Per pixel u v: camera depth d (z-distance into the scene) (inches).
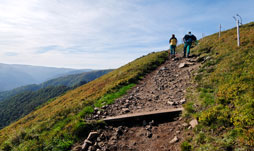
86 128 258.5
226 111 198.2
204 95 274.8
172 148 186.2
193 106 255.3
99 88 606.5
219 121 187.5
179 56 755.4
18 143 269.4
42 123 340.8
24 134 292.8
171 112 260.7
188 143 179.8
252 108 176.6
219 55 443.5
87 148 217.6
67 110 381.7
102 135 240.2
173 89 388.8
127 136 236.4
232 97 220.7
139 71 641.0
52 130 285.4
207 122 194.4
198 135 183.6
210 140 167.5
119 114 300.7
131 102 356.8
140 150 200.8
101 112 320.2
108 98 410.0
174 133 213.9
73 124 272.7
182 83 410.9
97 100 414.9
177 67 589.6
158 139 212.8
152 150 194.7
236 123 169.3
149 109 299.4
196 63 538.6
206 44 679.1
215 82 308.0
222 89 257.8
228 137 162.6
